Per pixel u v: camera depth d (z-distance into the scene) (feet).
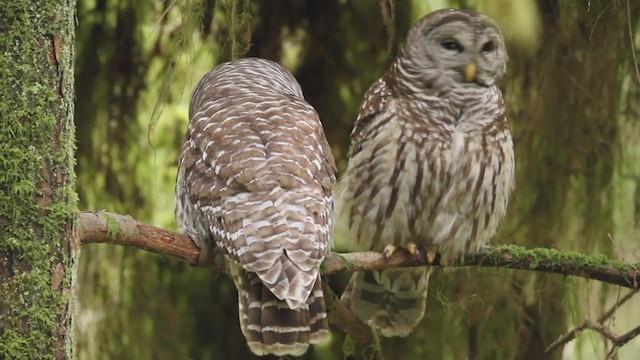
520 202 42.01
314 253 24.73
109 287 41.98
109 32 41.75
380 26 42.57
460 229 35.60
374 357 37.09
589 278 32.65
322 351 43.19
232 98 29.94
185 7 37.78
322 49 43.01
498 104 35.81
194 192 27.43
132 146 42.01
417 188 35.53
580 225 42.14
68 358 22.79
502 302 42.24
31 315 22.27
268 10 42.45
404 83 35.78
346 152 43.45
